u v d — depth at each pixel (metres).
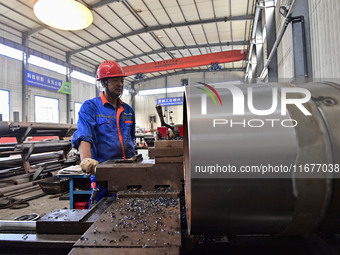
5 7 5.35
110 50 8.32
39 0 2.46
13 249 0.65
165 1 5.55
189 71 11.68
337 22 1.50
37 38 7.08
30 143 3.34
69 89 8.43
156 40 7.78
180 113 11.90
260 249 0.55
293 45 2.04
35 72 7.16
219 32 7.32
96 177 0.79
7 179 3.23
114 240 0.49
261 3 3.49
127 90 12.44
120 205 0.68
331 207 0.43
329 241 0.57
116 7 5.65
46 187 3.08
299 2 2.04
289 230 0.47
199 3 5.66
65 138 4.52
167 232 0.52
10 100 6.52
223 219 0.46
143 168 0.78
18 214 2.53
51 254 0.63
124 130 1.43
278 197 0.44
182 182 0.77
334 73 1.57
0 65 6.27
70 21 2.90
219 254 0.56
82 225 0.65
